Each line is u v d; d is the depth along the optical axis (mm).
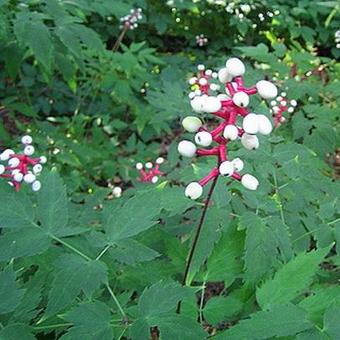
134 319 270
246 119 259
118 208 298
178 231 398
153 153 809
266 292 289
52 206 297
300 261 295
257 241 325
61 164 714
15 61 658
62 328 308
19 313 286
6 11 588
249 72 553
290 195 378
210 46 1272
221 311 319
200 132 269
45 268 330
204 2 1246
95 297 320
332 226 365
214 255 339
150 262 359
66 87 1067
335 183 390
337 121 578
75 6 665
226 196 351
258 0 1209
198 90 448
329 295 288
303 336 258
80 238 361
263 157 389
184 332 257
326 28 1272
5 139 716
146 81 896
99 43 567
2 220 290
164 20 1257
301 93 584
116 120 886
